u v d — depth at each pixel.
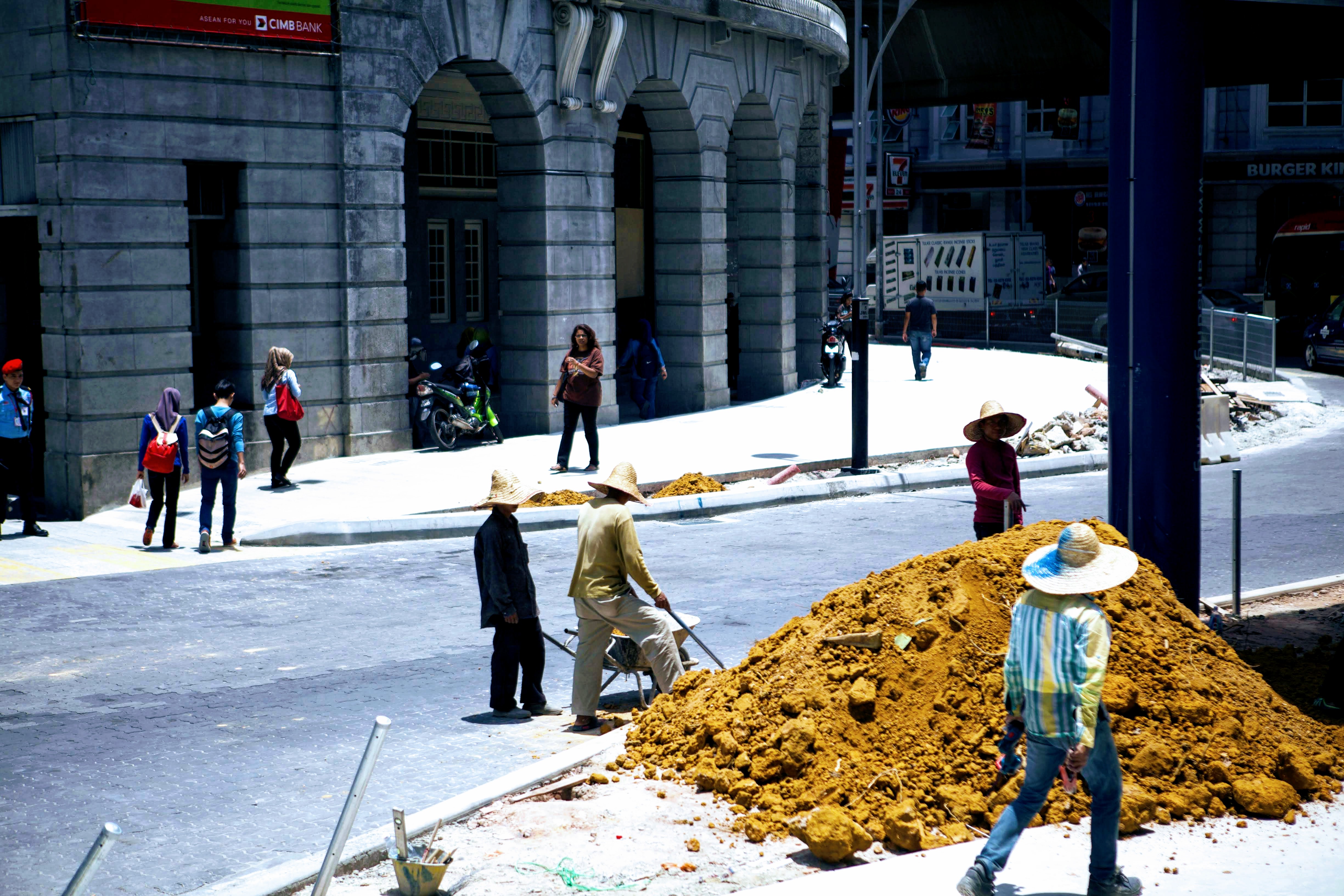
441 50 21.11
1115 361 10.30
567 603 12.51
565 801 7.45
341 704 9.49
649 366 25.70
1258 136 53.94
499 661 9.13
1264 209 55.41
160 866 6.71
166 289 17.95
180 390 18.20
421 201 27.48
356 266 20.27
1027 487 18.91
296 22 19.09
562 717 9.28
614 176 24.62
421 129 27.39
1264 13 17.69
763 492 17.92
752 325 30.11
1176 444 10.06
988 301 42.59
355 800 5.92
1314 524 15.84
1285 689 8.99
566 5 22.61
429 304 27.67
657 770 7.81
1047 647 5.88
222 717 9.20
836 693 7.52
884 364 36.03
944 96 43.81
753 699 7.84
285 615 12.12
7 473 15.65
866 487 18.97
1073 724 5.83
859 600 8.12
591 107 23.58
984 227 63.91
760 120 29.22
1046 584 5.97
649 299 32.56
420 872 6.16
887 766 7.18
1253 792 7.06
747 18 26.80
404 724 9.05
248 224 18.97
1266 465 20.59
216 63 18.36
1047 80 40.84
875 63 20.97
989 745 7.21
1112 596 8.08
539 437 22.98
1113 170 10.22
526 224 23.08
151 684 9.98
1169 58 9.79
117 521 16.83
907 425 24.31
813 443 22.02
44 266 17.34
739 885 6.32
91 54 17.02
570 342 23.64
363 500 17.12
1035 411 25.45
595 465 19.38
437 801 7.61
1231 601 11.66
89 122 17.05
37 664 10.52
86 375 17.17
